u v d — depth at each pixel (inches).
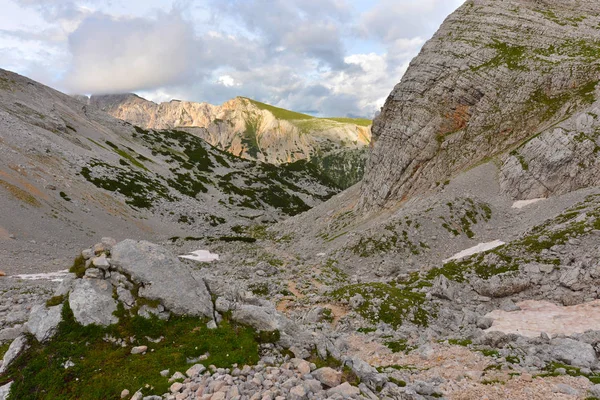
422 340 884.6
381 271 1616.6
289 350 570.9
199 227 4252.0
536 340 748.0
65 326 523.8
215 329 573.3
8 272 1493.6
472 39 2989.7
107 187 3860.7
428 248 1747.0
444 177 2519.7
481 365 661.9
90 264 613.9
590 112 2022.6
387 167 2938.0
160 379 450.9
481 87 2655.0
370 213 2856.8
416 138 2800.2
